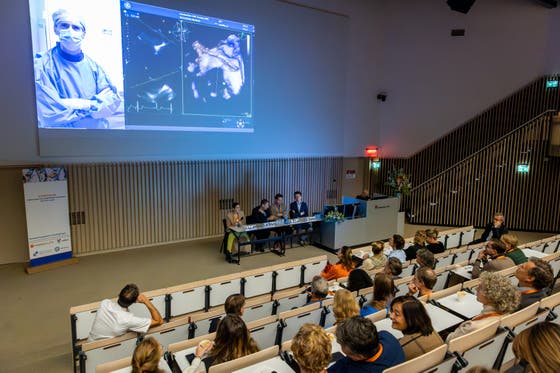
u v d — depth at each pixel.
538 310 3.70
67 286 6.94
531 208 11.58
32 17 7.61
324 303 4.38
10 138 7.70
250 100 10.54
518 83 11.91
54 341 5.16
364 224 9.55
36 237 7.55
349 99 12.61
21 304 6.22
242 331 3.04
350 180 13.05
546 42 11.55
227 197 10.47
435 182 12.48
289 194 11.68
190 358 3.17
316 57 11.67
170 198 9.57
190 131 9.66
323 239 9.39
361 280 4.82
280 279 6.11
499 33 11.95
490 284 3.37
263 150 10.98
